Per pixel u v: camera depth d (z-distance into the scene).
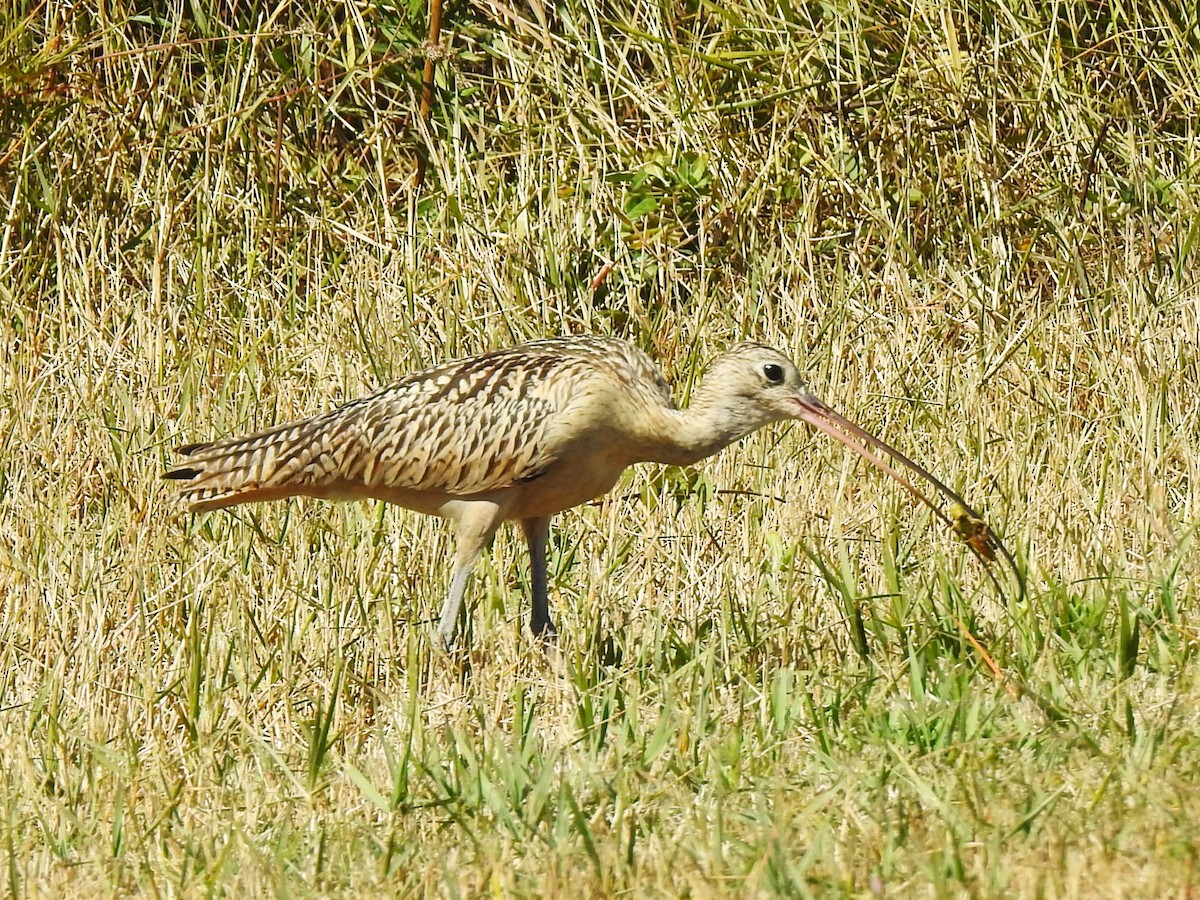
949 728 8.66
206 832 8.30
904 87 15.97
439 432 10.52
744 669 9.90
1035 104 15.90
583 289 14.88
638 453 10.78
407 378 10.83
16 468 12.48
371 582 10.96
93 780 8.83
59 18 15.95
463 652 10.44
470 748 8.71
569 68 15.98
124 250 15.12
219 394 13.55
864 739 8.80
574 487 10.72
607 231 15.25
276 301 14.92
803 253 14.98
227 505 10.93
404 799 8.43
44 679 9.96
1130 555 11.09
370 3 16.25
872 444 11.55
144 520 11.48
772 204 15.50
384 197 15.46
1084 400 13.41
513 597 11.23
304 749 9.29
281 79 15.86
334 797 8.69
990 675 9.55
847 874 7.08
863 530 11.61
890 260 14.75
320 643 10.35
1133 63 16.52
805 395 10.68
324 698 9.84
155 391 13.39
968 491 11.98
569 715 9.42
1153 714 8.87
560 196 15.15
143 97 15.80
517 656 10.28
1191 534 10.47
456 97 16.03
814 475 12.17
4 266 14.96
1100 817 7.57
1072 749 8.48
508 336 14.02
